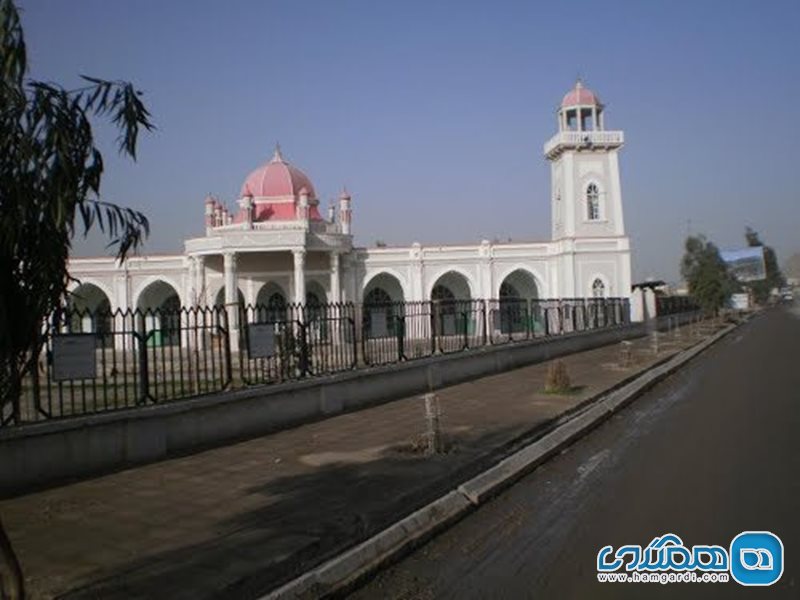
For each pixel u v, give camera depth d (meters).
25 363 3.96
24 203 3.54
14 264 3.78
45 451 8.23
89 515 6.96
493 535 6.53
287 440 10.63
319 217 44.22
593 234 45.84
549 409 13.59
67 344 8.79
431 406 9.81
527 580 5.35
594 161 46.25
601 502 7.38
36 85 3.65
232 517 6.83
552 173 49.53
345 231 44.94
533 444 10.38
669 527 6.36
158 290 46.31
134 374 10.23
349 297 44.81
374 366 14.81
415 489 7.75
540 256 47.25
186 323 12.62
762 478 7.88
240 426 10.95
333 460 9.27
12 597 4.24
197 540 6.17
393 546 6.04
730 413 12.80
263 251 39.47
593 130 46.38
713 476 8.12
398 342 16.25
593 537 6.24
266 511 7.02
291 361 12.83
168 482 8.21
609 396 15.83
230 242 38.75
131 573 5.43
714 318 57.72
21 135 3.58
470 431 11.31
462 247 46.62
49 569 5.54
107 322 9.84
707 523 6.40
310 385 12.52
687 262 60.38
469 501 7.46
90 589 5.13
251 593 5.14
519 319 24.45
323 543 6.11
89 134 3.83
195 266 41.81
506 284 49.66
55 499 7.54
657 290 52.81
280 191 43.16
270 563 5.59
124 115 3.90
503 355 21.33
